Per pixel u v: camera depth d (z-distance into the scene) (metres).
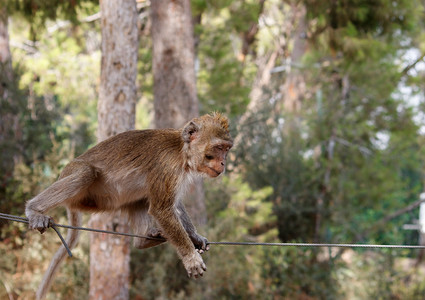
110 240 10.26
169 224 5.58
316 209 19.02
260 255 15.13
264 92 19.70
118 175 5.82
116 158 5.86
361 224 20.61
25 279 12.38
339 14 19.34
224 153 5.77
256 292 13.92
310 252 16.12
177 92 13.74
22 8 16.06
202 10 17.55
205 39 20.02
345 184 19.84
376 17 19.70
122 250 10.34
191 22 14.12
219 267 13.03
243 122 18.19
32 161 15.14
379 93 20.12
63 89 18.17
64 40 18.47
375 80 20.11
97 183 5.91
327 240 19.70
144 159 5.78
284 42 26.48
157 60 13.96
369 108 21.16
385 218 20.73
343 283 16.78
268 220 16.72
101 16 9.97
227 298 13.47
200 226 13.48
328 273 15.84
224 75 18.88
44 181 13.23
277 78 26.97
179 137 5.85
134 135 5.99
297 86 23.14
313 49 21.53
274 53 26.38
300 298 15.30
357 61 19.66
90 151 6.06
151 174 5.70
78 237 6.34
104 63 9.92
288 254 15.56
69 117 20.02
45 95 18.61
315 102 23.27
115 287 10.27
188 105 13.84
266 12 28.69
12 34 20.09
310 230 19.42
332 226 19.89
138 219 6.42
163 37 13.84
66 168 5.90
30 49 20.78
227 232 13.72
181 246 5.55
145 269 13.56
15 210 12.99
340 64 21.59
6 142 14.19
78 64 18.59
